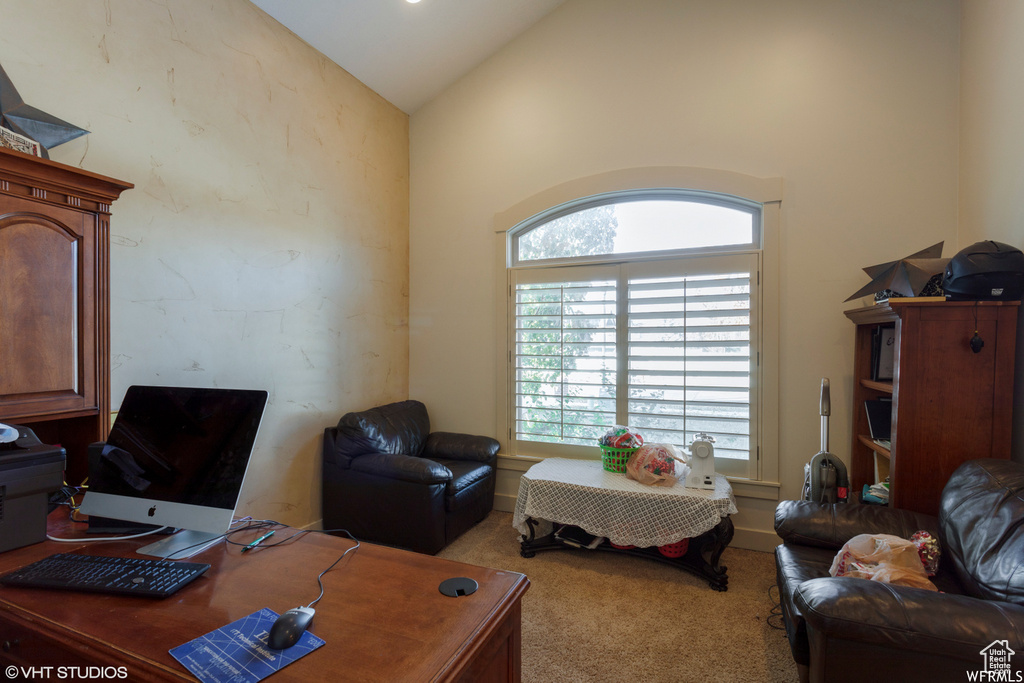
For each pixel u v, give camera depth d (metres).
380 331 3.58
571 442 3.37
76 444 1.69
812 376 2.82
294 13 2.75
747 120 2.95
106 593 1.08
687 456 2.83
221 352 2.45
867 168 2.72
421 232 3.84
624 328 3.22
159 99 2.17
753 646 1.97
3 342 1.41
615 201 3.32
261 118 2.67
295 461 2.88
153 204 2.15
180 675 0.82
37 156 1.54
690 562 2.60
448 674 0.84
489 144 3.61
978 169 2.36
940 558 1.74
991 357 1.94
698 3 3.05
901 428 2.04
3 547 1.28
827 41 2.80
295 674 0.83
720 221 3.09
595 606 2.27
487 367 3.63
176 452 1.36
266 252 2.70
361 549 1.34
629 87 3.21
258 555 1.30
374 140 3.54
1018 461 2.05
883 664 1.17
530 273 3.47
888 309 2.11
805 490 2.51
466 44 3.40
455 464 3.30
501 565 2.69
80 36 1.90
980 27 2.35
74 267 1.58
